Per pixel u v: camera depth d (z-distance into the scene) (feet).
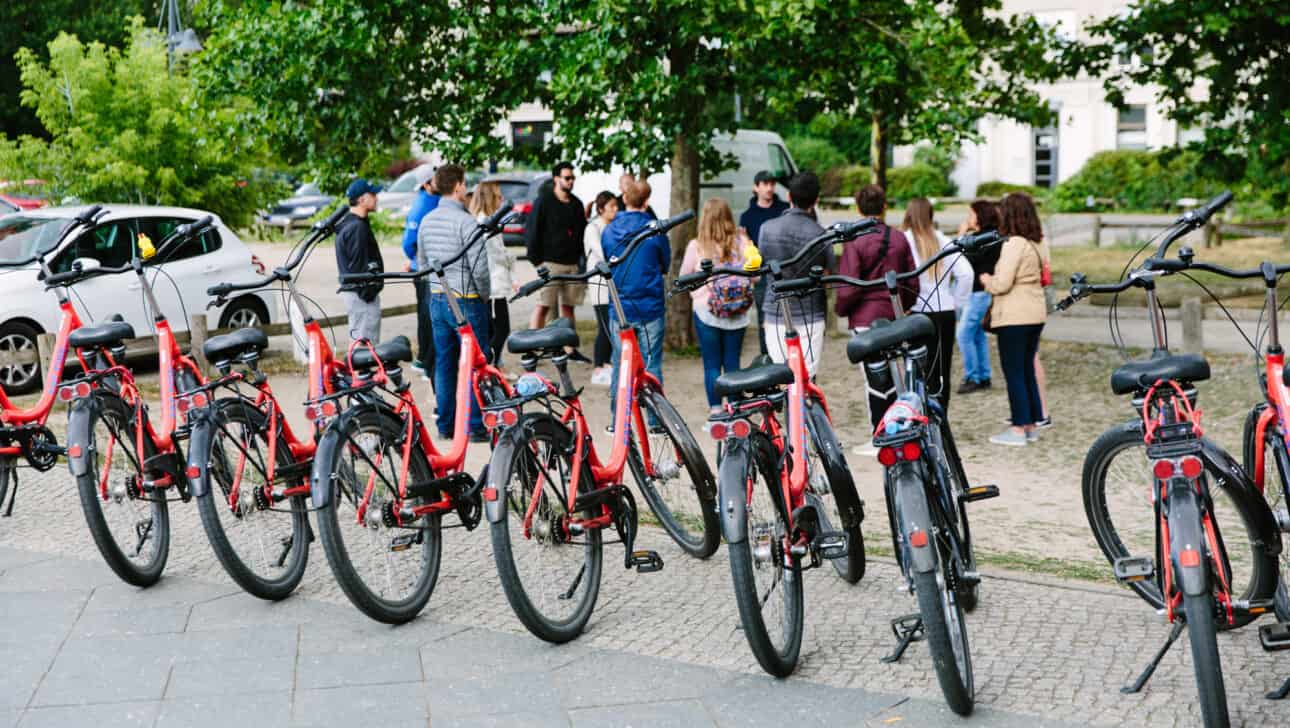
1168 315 49.03
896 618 16.28
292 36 38.93
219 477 18.62
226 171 53.52
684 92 37.27
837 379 38.70
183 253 42.06
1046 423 30.86
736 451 15.38
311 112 40.78
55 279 21.11
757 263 17.16
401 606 17.95
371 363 18.40
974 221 30.27
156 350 40.52
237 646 17.34
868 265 25.77
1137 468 17.49
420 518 18.47
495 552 16.35
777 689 15.51
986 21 54.29
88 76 52.39
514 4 39.04
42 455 23.27
